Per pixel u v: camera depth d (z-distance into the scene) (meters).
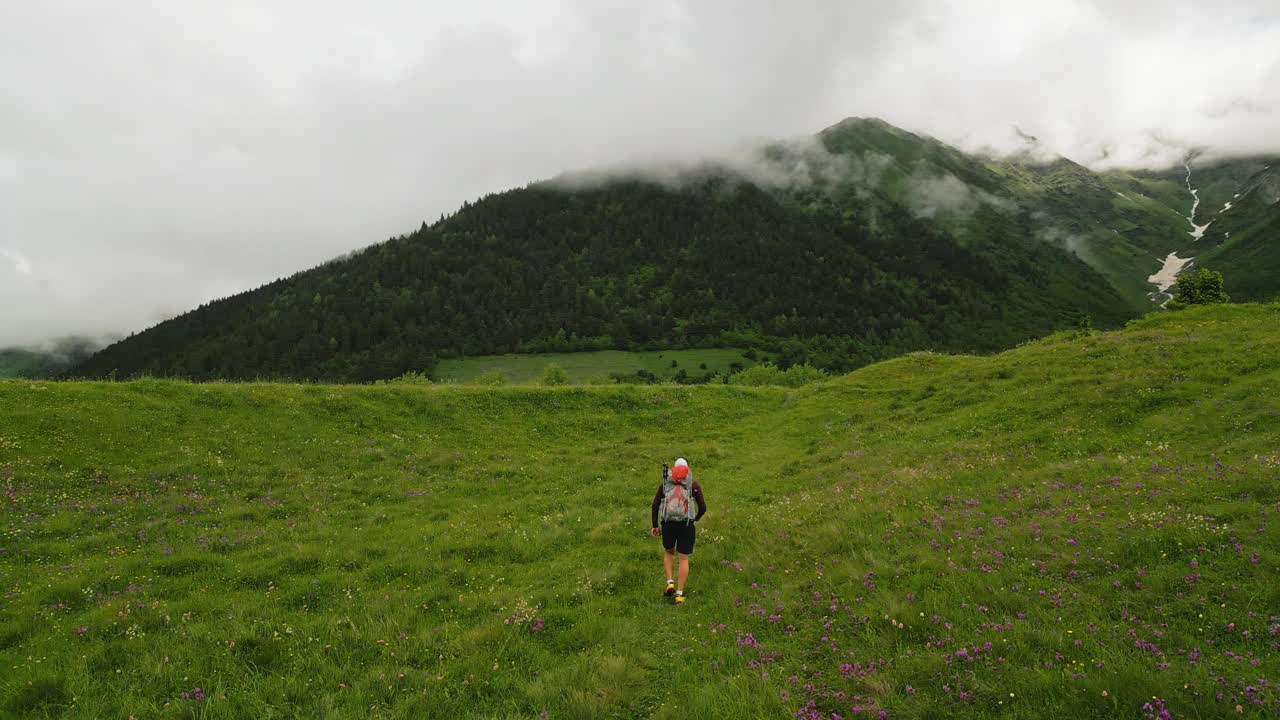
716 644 9.12
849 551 12.12
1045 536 10.98
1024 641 7.64
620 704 7.60
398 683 8.03
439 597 11.62
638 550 14.49
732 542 14.13
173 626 9.93
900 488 16.20
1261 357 22.25
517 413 31.78
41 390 23.45
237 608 10.60
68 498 17.16
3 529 14.62
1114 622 7.93
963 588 9.48
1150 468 13.99
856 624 8.98
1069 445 18.28
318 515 17.58
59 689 7.79
